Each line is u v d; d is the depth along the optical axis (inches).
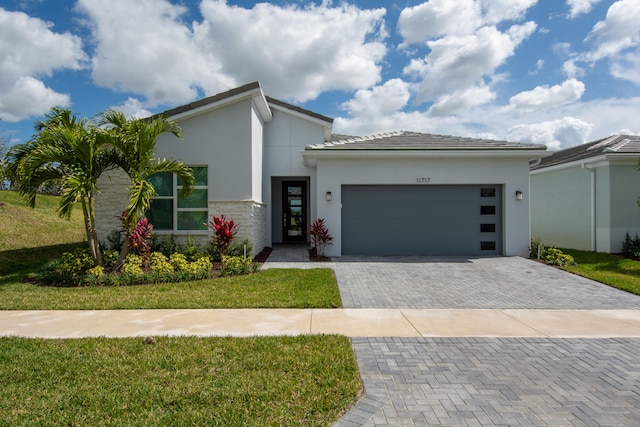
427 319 245.9
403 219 512.4
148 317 245.3
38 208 748.0
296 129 594.2
